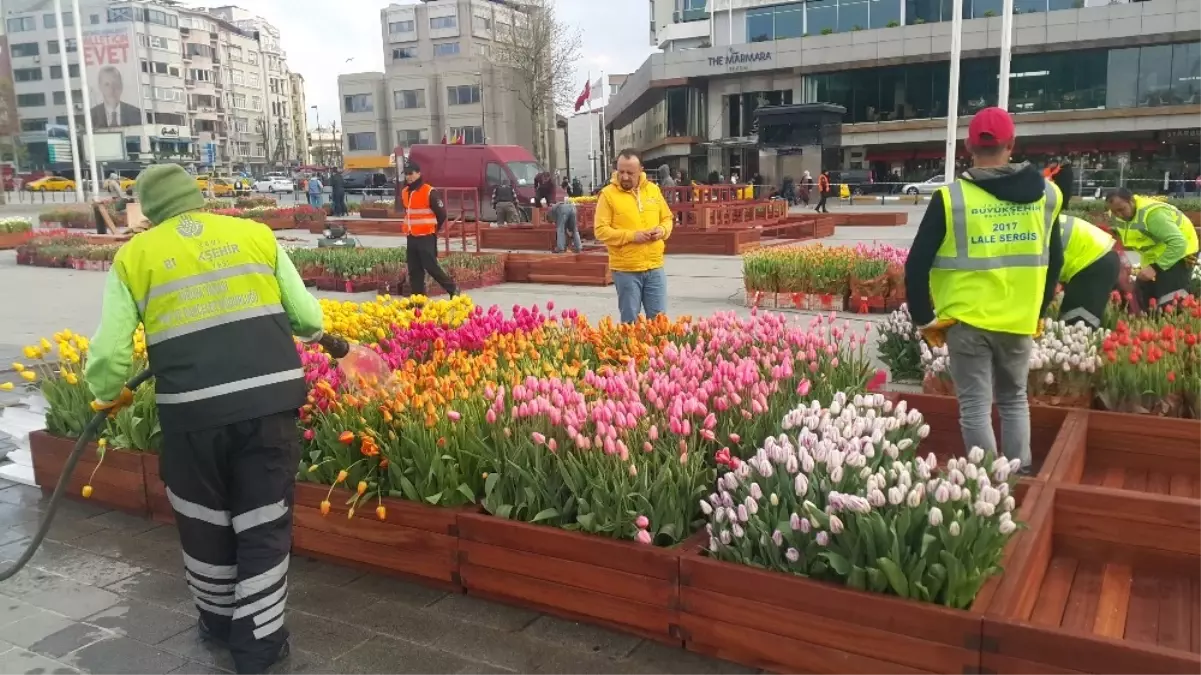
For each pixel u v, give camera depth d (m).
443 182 28.34
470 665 3.19
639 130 72.44
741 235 18.48
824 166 37.88
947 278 3.91
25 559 3.47
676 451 3.63
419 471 3.77
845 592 2.81
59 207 38.09
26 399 6.92
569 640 3.32
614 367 5.05
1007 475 3.17
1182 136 43.44
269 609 3.11
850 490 3.13
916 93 48.53
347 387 4.23
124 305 2.98
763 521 3.12
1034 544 3.15
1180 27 41.97
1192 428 4.43
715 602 3.07
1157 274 7.26
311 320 3.31
